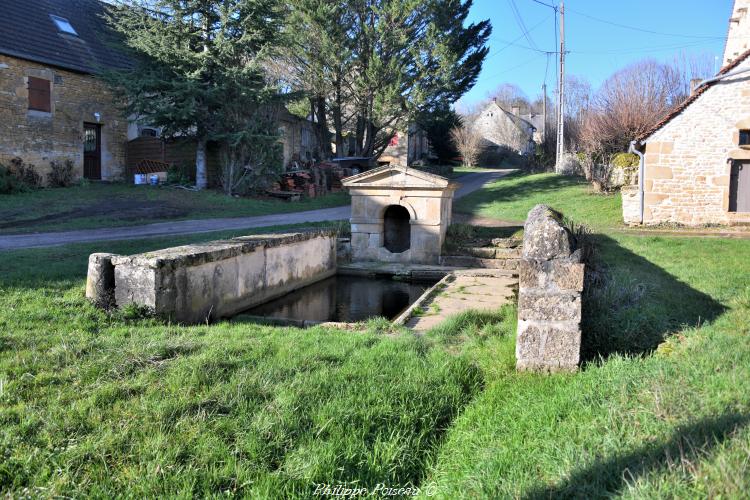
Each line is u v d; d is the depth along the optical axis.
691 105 16.25
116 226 13.82
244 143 19.97
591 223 17.28
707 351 3.81
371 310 8.51
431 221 11.52
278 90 20.31
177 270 5.93
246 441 2.83
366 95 25.73
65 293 5.93
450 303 7.21
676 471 2.16
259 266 8.11
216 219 15.91
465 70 28.34
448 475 2.71
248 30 18.78
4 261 7.91
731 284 6.76
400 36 24.47
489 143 54.78
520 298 4.01
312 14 23.05
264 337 5.00
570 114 45.94
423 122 27.61
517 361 4.04
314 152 32.84
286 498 2.45
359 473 2.69
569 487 2.26
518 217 18.89
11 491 2.39
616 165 22.47
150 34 18.03
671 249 10.62
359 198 11.91
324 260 10.77
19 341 4.23
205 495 2.41
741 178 16.16
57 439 2.78
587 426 2.81
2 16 19.16
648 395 3.04
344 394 3.50
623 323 4.50
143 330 5.02
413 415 3.32
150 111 18.25
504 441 2.91
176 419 3.06
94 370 3.69
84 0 24.08
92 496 2.37
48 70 19.34
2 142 17.91
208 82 18.86
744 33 20.75
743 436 2.37
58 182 19.47
